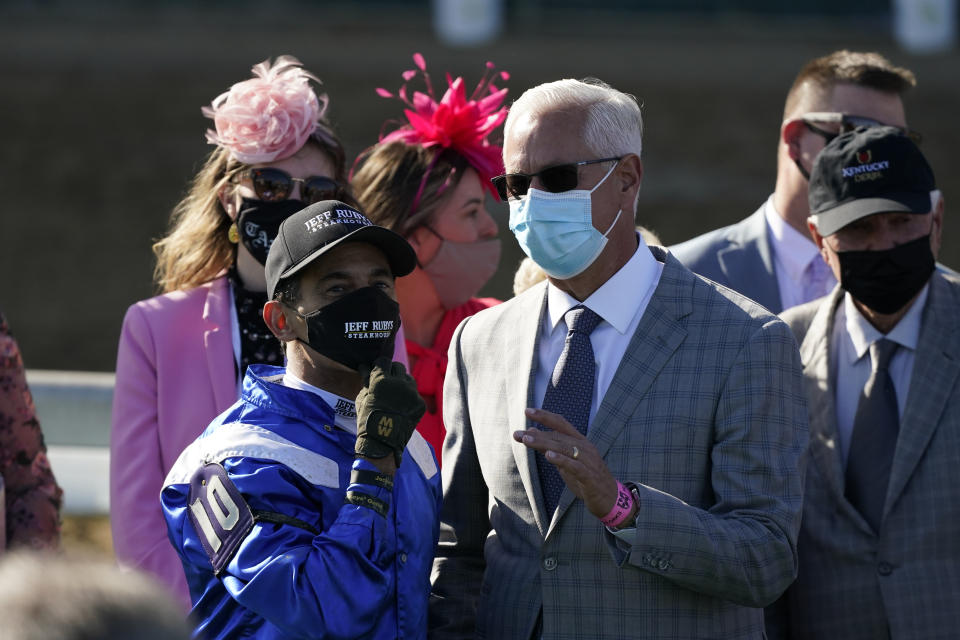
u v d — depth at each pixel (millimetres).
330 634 7875
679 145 51406
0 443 10641
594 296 9602
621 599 8969
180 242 12477
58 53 62438
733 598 8781
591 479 8273
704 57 66250
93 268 38781
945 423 10445
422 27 72938
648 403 9156
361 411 8375
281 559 7996
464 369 10328
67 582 4371
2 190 45125
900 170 10617
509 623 9367
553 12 76438
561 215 9250
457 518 10180
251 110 11570
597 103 9398
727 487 8898
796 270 13773
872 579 10453
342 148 12391
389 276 8906
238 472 8359
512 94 57000
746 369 9016
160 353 11688
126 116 53062
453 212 13727
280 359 11961
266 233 11797
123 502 11320
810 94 13625
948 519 10312
